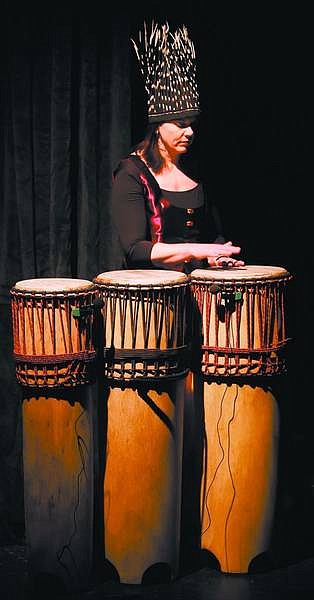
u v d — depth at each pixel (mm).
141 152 4551
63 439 4207
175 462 4293
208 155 4996
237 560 4418
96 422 4824
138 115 4762
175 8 4773
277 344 4312
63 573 4277
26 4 4547
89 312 4188
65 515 4246
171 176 4559
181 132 4484
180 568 4484
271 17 4961
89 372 4223
